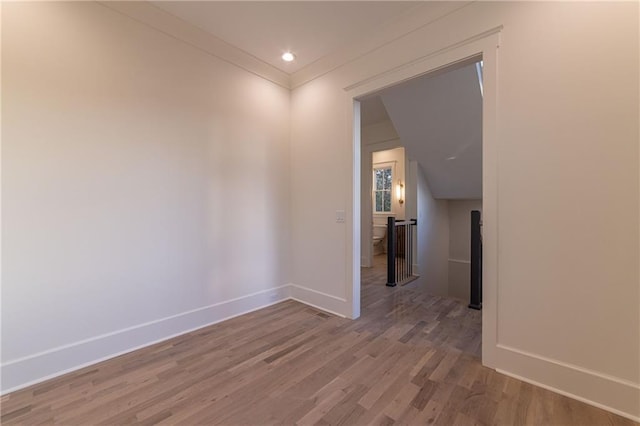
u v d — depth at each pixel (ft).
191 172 8.81
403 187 23.47
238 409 5.41
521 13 6.16
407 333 8.56
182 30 8.48
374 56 8.86
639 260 5.05
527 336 6.19
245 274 10.27
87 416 5.22
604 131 5.31
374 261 20.22
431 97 11.45
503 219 6.43
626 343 5.17
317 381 6.24
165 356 7.29
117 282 7.38
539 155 5.97
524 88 6.13
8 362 5.92
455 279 19.30
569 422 5.05
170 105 8.33
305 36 9.01
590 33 5.42
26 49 6.12
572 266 5.66
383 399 5.66
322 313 10.22
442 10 7.34
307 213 11.16
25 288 6.12
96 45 7.02
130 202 7.58
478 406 5.44
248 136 10.34
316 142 10.78
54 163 6.45
